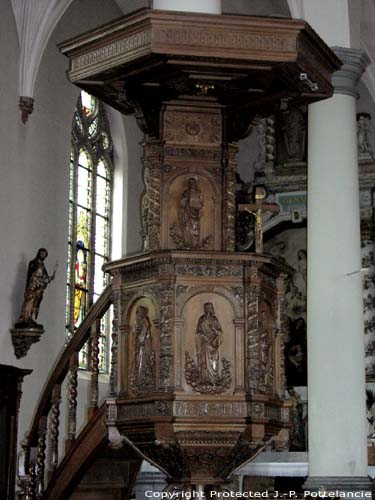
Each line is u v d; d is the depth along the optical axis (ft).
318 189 35.37
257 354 21.90
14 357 43.50
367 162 54.75
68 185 49.83
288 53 21.09
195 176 23.91
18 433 42.83
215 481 22.57
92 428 30.42
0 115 43.83
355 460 33.14
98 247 54.44
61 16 47.24
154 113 23.85
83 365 50.21
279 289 24.13
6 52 44.50
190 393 21.44
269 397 22.35
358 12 37.17
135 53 21.12
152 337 22.29
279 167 56.70
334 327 34.06
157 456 22.71
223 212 23.84
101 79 22.94
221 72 22.11
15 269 44.14
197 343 21.77
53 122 48.34
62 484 31.17
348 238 34.91
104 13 54.29
